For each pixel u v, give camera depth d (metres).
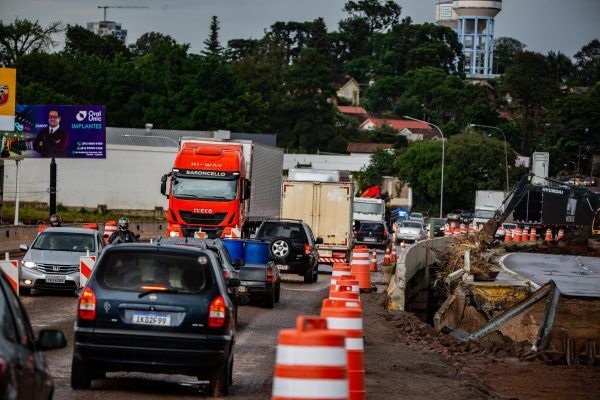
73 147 151.00
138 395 30.86
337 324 26.16
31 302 58.34
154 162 186.88
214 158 94.25
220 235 93.50
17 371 16.55
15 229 106.81
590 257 119.94
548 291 59.31
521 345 54.97
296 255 82.94
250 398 31.14
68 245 64.44
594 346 56.28
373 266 107.00
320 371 16.56
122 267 31.25
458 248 85.44
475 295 72.12
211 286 31.25
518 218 160.75
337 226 99.19
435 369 40.44
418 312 85.31
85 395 30.27
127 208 187.12
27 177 189.25
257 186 111.00
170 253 31.47
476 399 33.25
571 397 38.22
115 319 30.70
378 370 39.16
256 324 52.81
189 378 35.09
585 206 157.88
